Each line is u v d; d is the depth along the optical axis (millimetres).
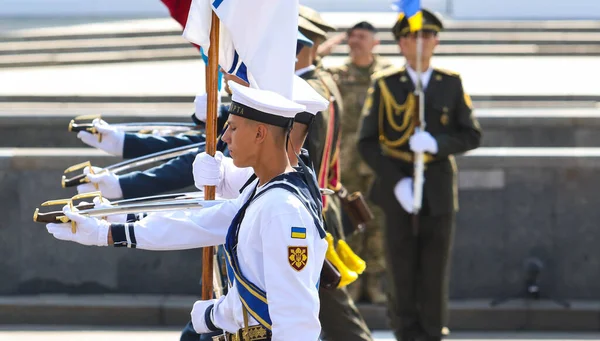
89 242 9328
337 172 15633
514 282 20641
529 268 20078
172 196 10203
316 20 15180
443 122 17172
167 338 19344
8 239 20422
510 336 19969
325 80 15266
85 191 11891
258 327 9102
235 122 8766
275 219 8422
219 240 9492
